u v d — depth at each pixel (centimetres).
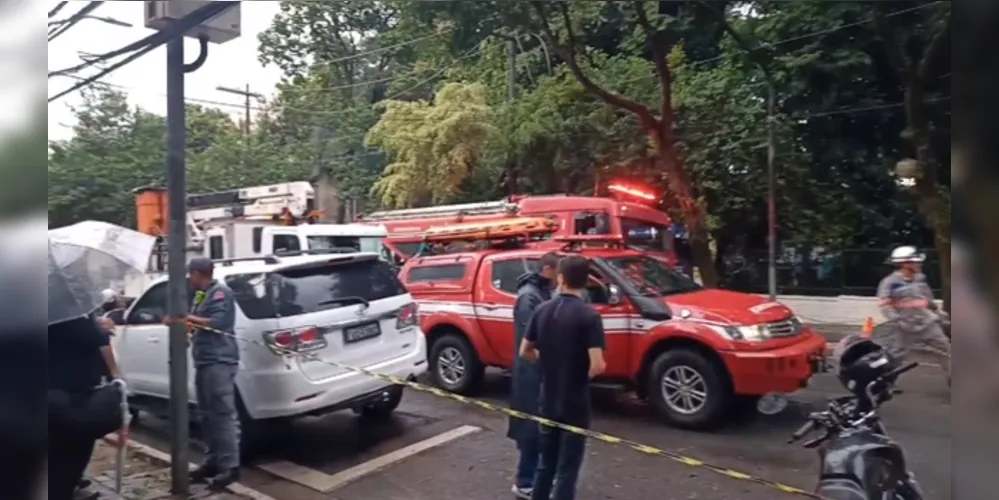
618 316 785
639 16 1427
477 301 902
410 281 982
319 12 2831
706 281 1531
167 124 591
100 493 599
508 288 881
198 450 750
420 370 783
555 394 500
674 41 1811
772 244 1695
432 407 884
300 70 3061
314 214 1841
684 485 596
